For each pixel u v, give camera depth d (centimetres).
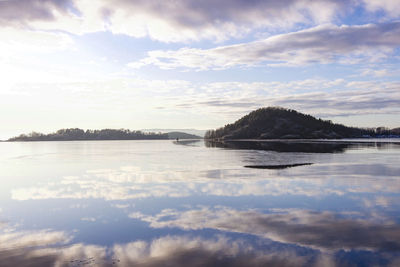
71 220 1537
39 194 2241
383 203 1788
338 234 1258
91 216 1606
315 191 2169
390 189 2217
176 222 1465
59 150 10362
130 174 3303
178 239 1227
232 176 2981
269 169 3528
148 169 3781
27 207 1831
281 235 1255
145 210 1705
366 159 4906
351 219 1468
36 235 1312
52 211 1723
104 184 2652
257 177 2891
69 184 2686
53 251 1123
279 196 2014
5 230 1388
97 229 1380
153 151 8919
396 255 1045
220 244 1165
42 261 1037
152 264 998
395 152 6844
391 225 1367
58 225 1455
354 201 1847
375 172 3177
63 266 995
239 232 1302
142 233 1311
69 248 1153
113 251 1116
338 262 997
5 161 5447
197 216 1564
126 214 1628
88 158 6072
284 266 973
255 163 4350
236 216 1552
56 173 3522
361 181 2595
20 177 3219
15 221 1535
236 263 997
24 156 6956
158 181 2758
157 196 2077
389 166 3766
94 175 3278
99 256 1071
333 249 1102
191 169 3666
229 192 2172
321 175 2978
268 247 1126
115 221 1502
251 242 1180
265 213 1602
